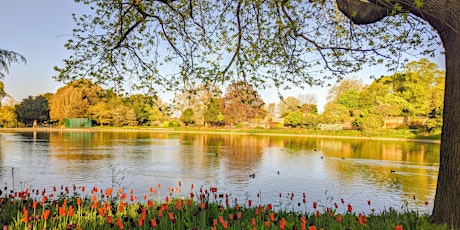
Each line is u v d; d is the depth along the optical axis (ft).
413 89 165.48
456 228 13.97
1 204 17.54
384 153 88.69
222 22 22.99
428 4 14.62
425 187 45.57
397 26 20.01
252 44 21.67
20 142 108.88
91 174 51.01
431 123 138.51
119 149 89.61
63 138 130.52
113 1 20.44
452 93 14.94
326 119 182.09
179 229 13.93
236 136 162.40
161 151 86.17
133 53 22.97
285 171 57.36
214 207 17.80
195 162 66.44
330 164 66.59
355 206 36.01
